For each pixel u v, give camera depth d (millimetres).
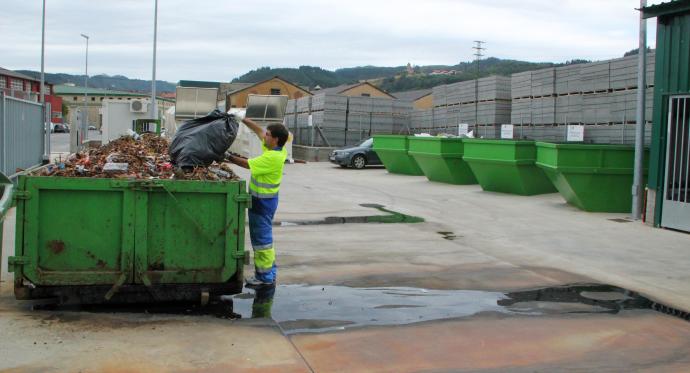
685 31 10961
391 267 8156
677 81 11180
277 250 9000
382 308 6324
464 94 25984
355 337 5410
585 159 13508
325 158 32812
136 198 5816
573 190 13625
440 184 19906
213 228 6043
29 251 5668
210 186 5965
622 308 6523
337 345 5195
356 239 10078
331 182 20281
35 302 6098
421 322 5898
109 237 5852
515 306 6523
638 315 6285
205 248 6047
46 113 19172
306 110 36875
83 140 27859
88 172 6160
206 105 28516
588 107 17797
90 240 5812
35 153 17469
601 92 17391
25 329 5262
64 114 112500
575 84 18344
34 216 5656
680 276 7969
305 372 4594
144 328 5441
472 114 25250
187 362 4680
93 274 5801
